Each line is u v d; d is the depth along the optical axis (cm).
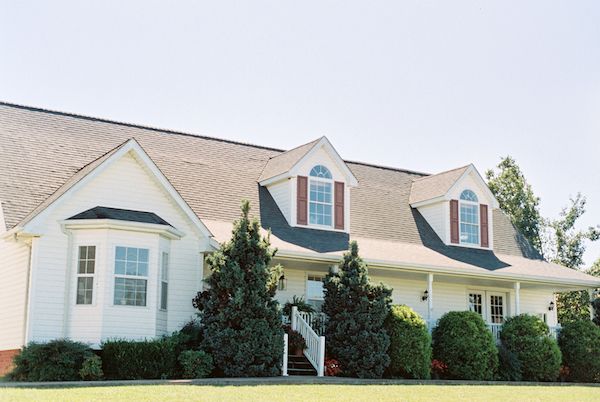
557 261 4781
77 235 2155
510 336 2723
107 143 2705
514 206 4666
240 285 2144
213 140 3056
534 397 1833
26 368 1961
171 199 2352
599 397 1891
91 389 1641
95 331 2091
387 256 2678
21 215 2170
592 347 2797
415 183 3441
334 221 2850
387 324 2409
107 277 2119
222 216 2641
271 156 3134
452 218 3155
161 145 2864
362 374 2289
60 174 2425
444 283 3078
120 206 2264
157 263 2209
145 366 2027
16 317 2184
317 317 2486
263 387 1778
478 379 2478
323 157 2880
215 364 2120
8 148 2411
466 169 3219
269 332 2152
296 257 2450
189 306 2325
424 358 2383
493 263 3041
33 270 2083
